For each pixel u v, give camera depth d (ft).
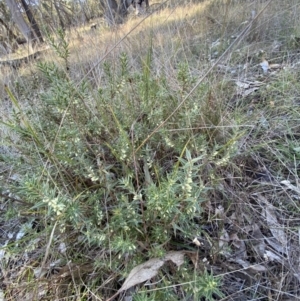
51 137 3.89
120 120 4.05
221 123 4.33
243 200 3.94
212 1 9.90
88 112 3.92
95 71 5.27
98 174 3.59
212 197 4.04
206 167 3.92
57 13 6.97
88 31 7.12
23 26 8.74
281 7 8.87
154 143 4.04
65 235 3.35
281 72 5.98
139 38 6.91
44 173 3.41
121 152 3.50
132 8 10.16
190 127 3.79
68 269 3.20
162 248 3.05
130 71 5.48
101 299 2.95
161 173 3.77
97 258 3.25
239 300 3.13
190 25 8.08
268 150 4.56
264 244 3.59
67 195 3.23
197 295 2.64
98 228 3.26
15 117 3.79
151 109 3.93
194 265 3.15
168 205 2.80
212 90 4.79
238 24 8.43
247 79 6.35
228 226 3.76
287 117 5.17
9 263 3.69
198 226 3.41
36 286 2.99
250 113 5.21
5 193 4.19
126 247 2.78
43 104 4.21
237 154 4.31
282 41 7.92
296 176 4.15
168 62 5.61
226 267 3.30
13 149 4.63
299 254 3.46
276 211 3.95
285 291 3.16
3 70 6.56
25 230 3.48
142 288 2.85
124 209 3.21
